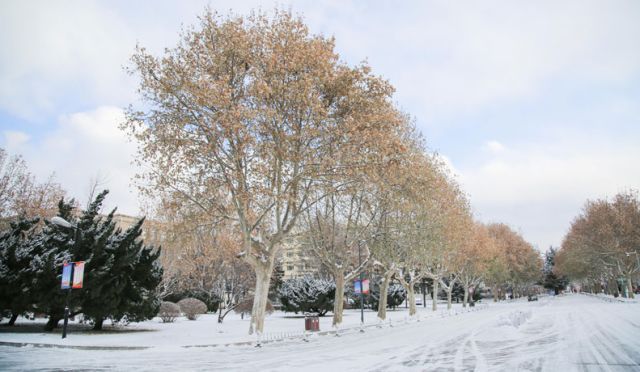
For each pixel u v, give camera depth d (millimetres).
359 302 59750
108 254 23250
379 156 20797
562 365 11852
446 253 41812
